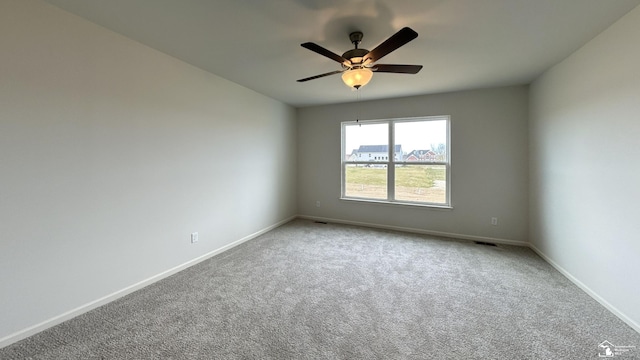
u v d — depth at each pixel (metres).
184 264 2.84
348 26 2.03
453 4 1.73
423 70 2.96
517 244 3.61
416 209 4.21
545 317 1.96
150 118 2.46
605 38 2.06
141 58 2.37
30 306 1.73
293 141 4.99
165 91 2.60
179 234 2.79
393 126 4.39
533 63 2.77
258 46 2.39
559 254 2.76
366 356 1.58
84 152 1.99
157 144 2.54
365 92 3.92
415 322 1.91
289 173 4.89
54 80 1.81
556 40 2.24
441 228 4.05
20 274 1.69
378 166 4.55
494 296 2.27
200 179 3.03
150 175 2.48
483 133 3.74
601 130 2.11
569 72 2.55
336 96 4.19
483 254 3.26
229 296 2.28
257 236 4.00
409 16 1.88
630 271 1.83
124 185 2.27
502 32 2.11
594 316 1.97
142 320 1.93
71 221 1.93
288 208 4.90
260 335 1.77
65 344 1.67
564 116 2.64
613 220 1.99
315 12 1.83
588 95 2.27
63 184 1.88
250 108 3.83
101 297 2.12
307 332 1.80
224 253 3.30
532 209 3.42
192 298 2.24
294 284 2.50
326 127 4.86
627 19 1.83
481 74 3.11
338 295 2.29
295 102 4.64
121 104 2.22
